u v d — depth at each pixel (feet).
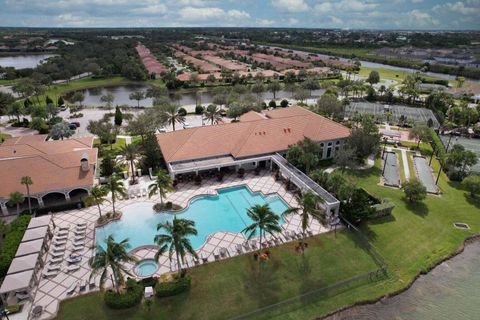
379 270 137.80
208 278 131.34
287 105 405.39
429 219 175.32
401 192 200.64
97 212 175.94
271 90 472.03
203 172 215.92
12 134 310.65
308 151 215.31
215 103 386.11
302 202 142.92
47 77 532.32
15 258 129.70
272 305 119.85
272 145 226.58
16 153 212.43
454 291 133.28
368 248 150.51
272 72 606.96
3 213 174.60
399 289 131.85
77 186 184.65
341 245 151.84
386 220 172.04
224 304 120.47
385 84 572.51
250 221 171.01
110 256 112.88
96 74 633.61
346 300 125.70
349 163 215.10
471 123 330.95
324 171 207.00
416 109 401.70
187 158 211.82
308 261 141.59
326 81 567.18
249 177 213.66
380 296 128.36
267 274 134.21
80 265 137.90
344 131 246.27
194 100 467.11
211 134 230.27
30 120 363.35
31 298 120.37
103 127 273.75
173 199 187.83
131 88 563.48
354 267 139.64
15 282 118.73
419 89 475.31
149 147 221.05
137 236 157.79
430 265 144.97
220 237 156.87
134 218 171.12
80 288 125.29
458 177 216.74
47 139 275.80
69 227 162.61
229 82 561.02
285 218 172.14
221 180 208.95
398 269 141.69
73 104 428.97
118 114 323.98
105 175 212.84
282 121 245.45
